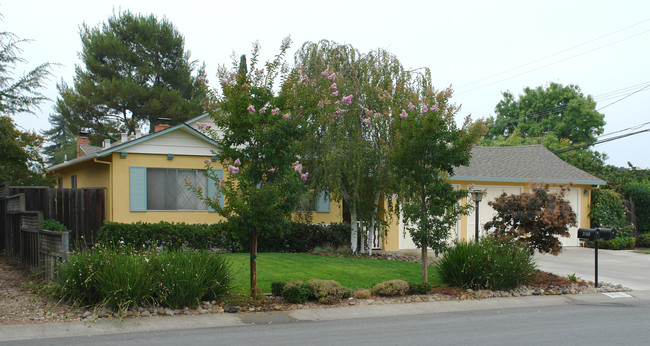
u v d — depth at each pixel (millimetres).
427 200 10852
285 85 8977
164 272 8141
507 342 6625
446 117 10461
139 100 31547
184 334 6789
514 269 10648
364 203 15664
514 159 22875
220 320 7668
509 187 20359
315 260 13633
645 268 14977
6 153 15297
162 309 7891
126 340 6371
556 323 7945
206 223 15898
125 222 15055
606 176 24547
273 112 8492
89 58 31266
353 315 8352
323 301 8984
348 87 14211
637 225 22578
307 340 6555
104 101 30766
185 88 33938
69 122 31984
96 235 15594
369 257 15281
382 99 14000
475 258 10586
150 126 32750
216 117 8945
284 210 8758
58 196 15164
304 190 9445
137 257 8328
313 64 14633
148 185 15500
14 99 13305
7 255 12734
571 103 41625
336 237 16828
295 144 9000
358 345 6328
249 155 8805
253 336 6746
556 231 11914
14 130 17234
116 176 15039
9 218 12594
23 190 14602
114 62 31766
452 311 8938
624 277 13195
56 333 6609
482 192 12766
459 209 10695
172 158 15758
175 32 33781
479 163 21422
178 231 14641
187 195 15977
